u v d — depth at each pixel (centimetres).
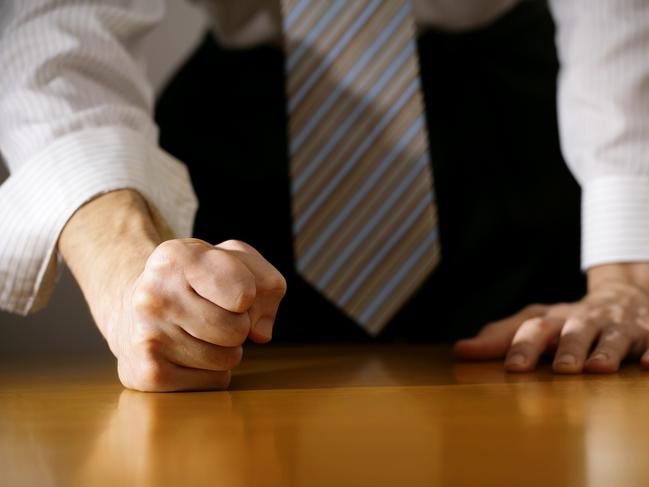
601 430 28
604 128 60
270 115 72
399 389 41
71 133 50
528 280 73
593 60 62
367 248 65
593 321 51
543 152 74
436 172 72
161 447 25
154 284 39
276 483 19
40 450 25
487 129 73
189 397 39
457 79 73
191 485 19
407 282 65
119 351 42
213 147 72
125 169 49
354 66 64
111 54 54
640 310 53
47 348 83
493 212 73
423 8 72
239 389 42
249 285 39
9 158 52
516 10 74
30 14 53
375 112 65
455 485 19
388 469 21
